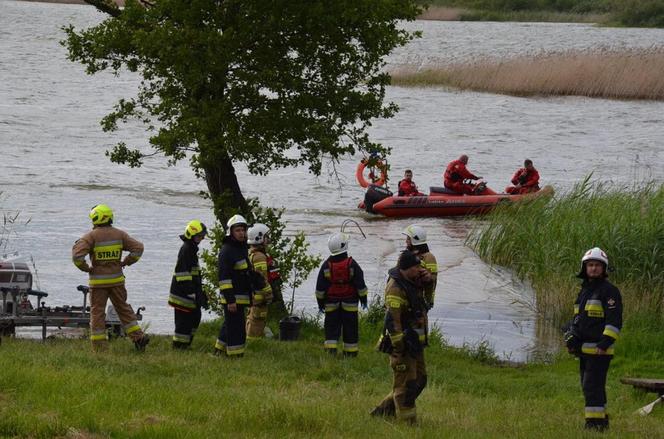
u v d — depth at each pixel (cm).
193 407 2053
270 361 2798
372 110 3644
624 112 11556
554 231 4838
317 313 4016
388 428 2022
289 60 3509
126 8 3428
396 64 14425
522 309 4228
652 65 12731
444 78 13112
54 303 3941
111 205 6216
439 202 6394
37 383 2122
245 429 1912
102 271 2720
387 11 3450
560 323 3988
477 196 6475
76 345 2838
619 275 4069
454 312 4153
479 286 4638
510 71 12950
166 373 2534
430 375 2903
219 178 3697
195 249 2923
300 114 3538
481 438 1978
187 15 3334
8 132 8812
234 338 2794
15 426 1758
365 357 3025
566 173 7925
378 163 3700
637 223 4369
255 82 3394
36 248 4953
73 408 1927
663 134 10100
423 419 2180
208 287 3600
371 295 4256
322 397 2361
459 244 5597
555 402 2645
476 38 19750
